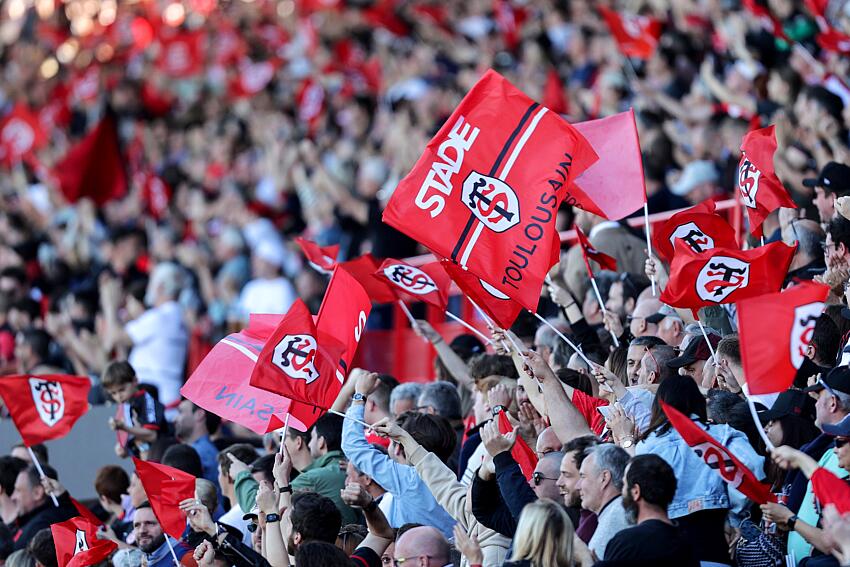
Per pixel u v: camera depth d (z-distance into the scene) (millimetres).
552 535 21734
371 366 47375
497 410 27188
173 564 30031
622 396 26781
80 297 57656
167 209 76062
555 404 26078
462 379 35375
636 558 21406
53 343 56719
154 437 38594
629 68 57656
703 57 54344
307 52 88250
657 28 57125
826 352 27828
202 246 68938
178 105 92000
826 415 24719
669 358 28125
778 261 26062
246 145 79688
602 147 30547
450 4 80438
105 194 73312
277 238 62688
